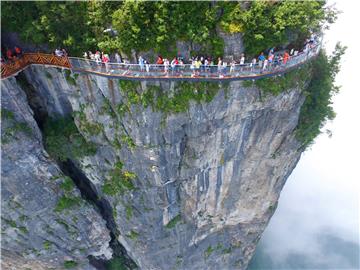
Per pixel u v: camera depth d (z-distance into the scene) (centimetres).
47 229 3234
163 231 3497
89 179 3297
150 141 2669
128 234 3588
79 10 2250
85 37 2372
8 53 2347
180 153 2877
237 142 2897
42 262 3519
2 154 2536
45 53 2466
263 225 4103
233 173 3188
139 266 4134
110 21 2281
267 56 2497
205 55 2398
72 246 3547
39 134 2770
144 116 2500
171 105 2458
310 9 2311
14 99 2458
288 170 3609
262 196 3628
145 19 2219
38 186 2894
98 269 4084
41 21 2233
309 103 3005
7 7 2189
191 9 2167
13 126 2516
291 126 2988
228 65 2362
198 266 4147
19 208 2903
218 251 4109
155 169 2862
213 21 2238
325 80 2917
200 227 3675
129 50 2347
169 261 3894
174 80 2375
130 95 2417
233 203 3541
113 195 3247
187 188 3175
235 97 2509
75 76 2516
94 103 2639
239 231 4022
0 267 3422
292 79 2605
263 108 2664
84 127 2830
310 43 2577
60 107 2875
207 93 2431
